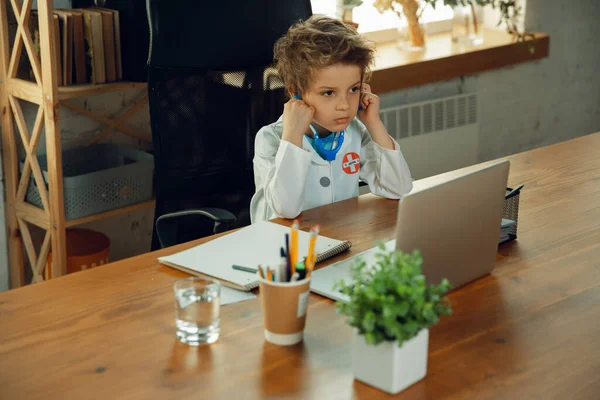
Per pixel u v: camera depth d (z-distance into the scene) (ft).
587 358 3.72
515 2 11.75
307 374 3.57
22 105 8.39
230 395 3.40
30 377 3.53
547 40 12.21
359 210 5.73
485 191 4.36
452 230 4.22
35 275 8.44
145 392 3.42
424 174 11.18
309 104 5.78
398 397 3.39
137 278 4.57
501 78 12.12
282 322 3.76
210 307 3.79
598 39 13.64
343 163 6.23
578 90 13.64
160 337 3.89
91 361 3.67
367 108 6.08
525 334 3.95
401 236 3.92
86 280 4.54
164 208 6.80
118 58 8.05
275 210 5.56
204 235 6.95
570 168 6.64
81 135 8.93
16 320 4.05
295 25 6.48
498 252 4.95
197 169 6.83
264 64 6.95
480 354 3.75
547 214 5.60
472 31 11.43
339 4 10.50
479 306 4.23
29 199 8.31
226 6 6.68
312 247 3.79
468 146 11.62
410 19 10.91
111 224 9.47
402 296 3.30
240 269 4.57
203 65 6.69
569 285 4.50
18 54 7.78
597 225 5.40
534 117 12.97
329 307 4.20
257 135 6.26
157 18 6.46
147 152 9.41
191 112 6.73
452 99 11.21
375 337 3.33
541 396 3.41
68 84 7.84
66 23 7.64
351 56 5.56
